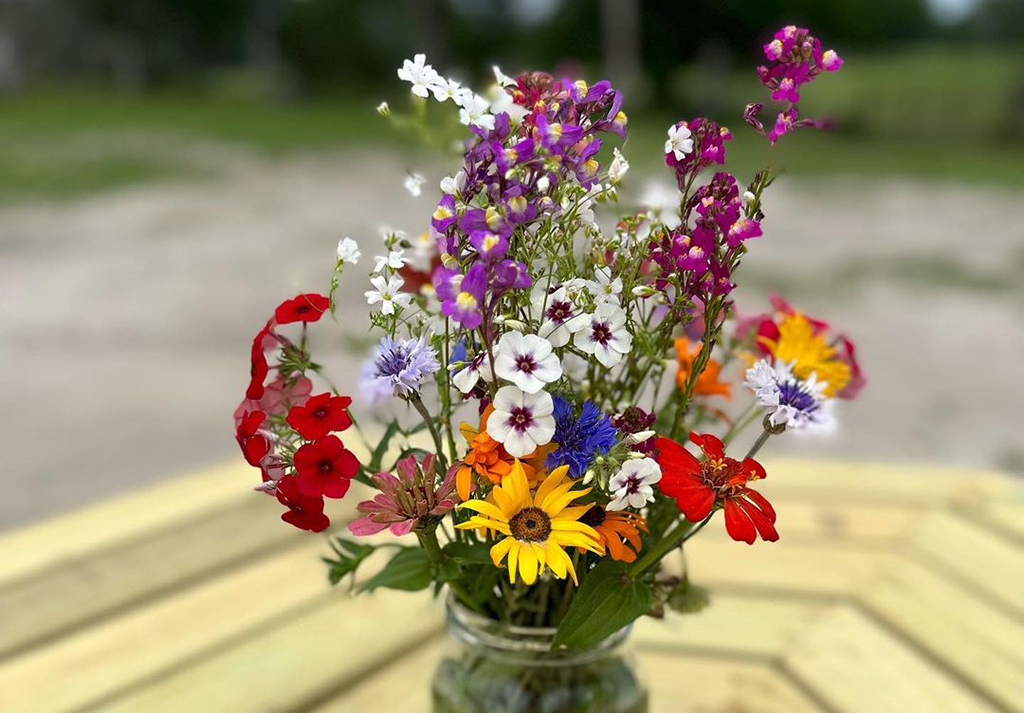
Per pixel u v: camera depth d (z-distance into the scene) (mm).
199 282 3326
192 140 7559
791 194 5457
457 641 547
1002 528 859
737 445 2016
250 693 668
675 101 10969
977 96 8812
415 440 743
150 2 13727
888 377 2473
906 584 781
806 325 568
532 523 442
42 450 2033
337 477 447
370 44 13562
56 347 2674
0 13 13211
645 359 542
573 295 453
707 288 461
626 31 10570
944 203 5230
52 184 5375
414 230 4164
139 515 870
